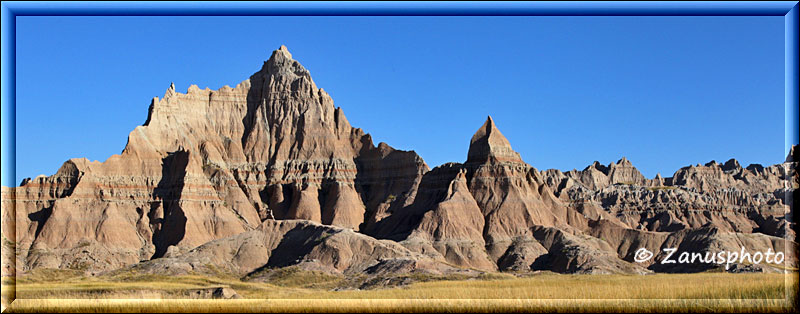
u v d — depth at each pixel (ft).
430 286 535.19
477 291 472.03
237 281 645.92
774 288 436.35
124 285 552.82
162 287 531.50
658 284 495.41
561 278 595.06
